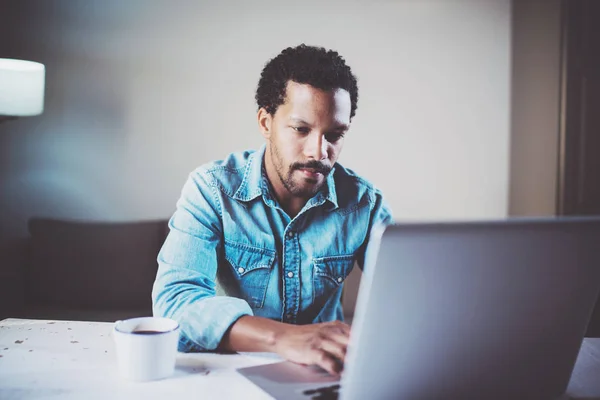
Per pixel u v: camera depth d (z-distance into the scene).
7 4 2.82
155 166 2.92
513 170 3.06
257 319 0.98
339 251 1.36
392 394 0.71
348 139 3.01
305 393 0.81
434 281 0.67
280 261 1.33
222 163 1.35
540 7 2.99
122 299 2.59
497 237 0.67
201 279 1.12
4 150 2.88
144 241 2.65
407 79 3.00
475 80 3.02
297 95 1.14
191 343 0.99
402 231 0.64
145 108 2.90
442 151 3.04
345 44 2.96
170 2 2.86
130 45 2.87
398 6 2.96
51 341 1.03
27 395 0.80
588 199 2.97
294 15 2.91
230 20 2.88
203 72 2.90
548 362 0.78
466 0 2.99
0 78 2.36
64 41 2.85
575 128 2.96
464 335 0.71
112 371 0.89
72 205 2.92
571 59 2.93
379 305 0.66
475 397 0.76
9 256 2.84
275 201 1.32
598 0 2.87
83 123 2.89
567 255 0.72
